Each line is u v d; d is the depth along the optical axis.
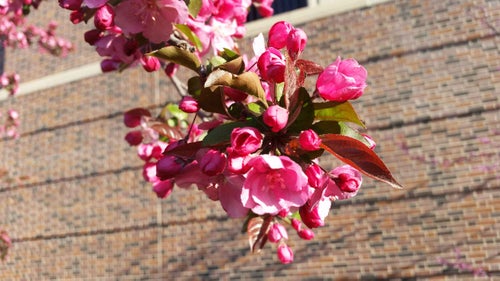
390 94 8.41
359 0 9.09
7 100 12.43
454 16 8.31
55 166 11.31
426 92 8.18
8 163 11.91
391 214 7.91
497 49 7.91
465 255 7.34
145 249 9.74
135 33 2.17
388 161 8.15
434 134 7.96
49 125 11.70
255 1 4.34
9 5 3.95
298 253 8.35
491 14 8.08
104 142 10.90
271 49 1.75
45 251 10.86
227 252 8.95
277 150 1.65
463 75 8.02
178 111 3.57
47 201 11.16
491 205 7.37
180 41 2.41
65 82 11.81
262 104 1.85
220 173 1.59
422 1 8.61
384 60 8.63
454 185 7.65
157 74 10.69
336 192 1.71
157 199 9.88
